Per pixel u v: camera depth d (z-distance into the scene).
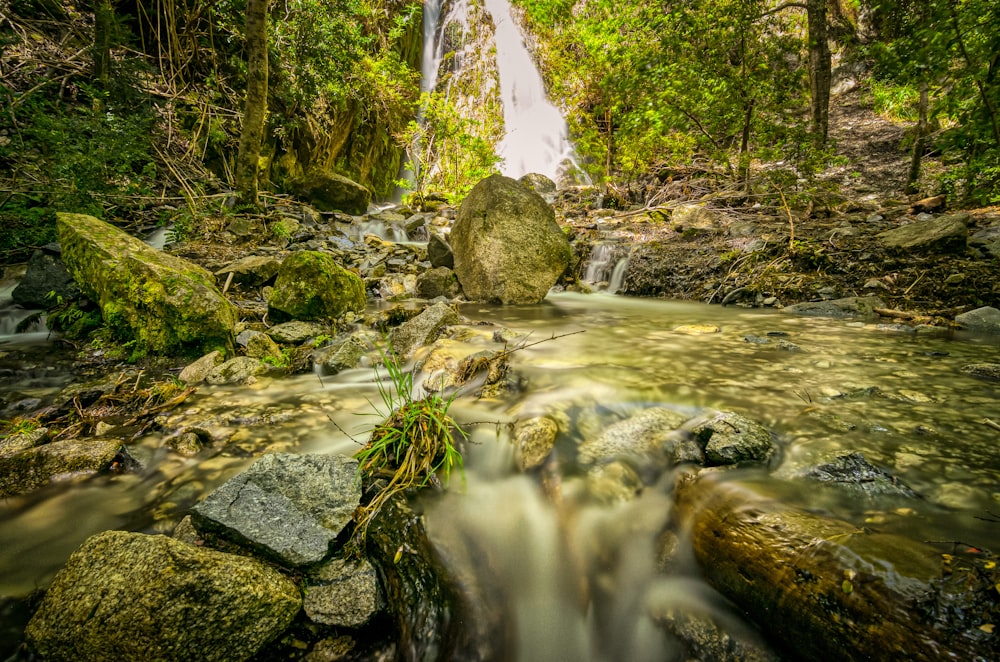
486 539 1.79
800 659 1.28
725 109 8.95
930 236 5.57
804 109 10.66
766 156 8.94
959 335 4.04
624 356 3.52
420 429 2.11
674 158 11.80
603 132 13.79
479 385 2.91
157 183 8.21
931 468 1.83
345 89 11.54
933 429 2.16
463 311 5.59
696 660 1.39
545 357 3.48
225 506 1.70
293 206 9.66
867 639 1.16
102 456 2.21
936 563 1.25
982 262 5.11
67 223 4.12
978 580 1.16
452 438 2.20
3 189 5.68
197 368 3.33
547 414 2.41
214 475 2.16
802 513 1.57
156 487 2.07
